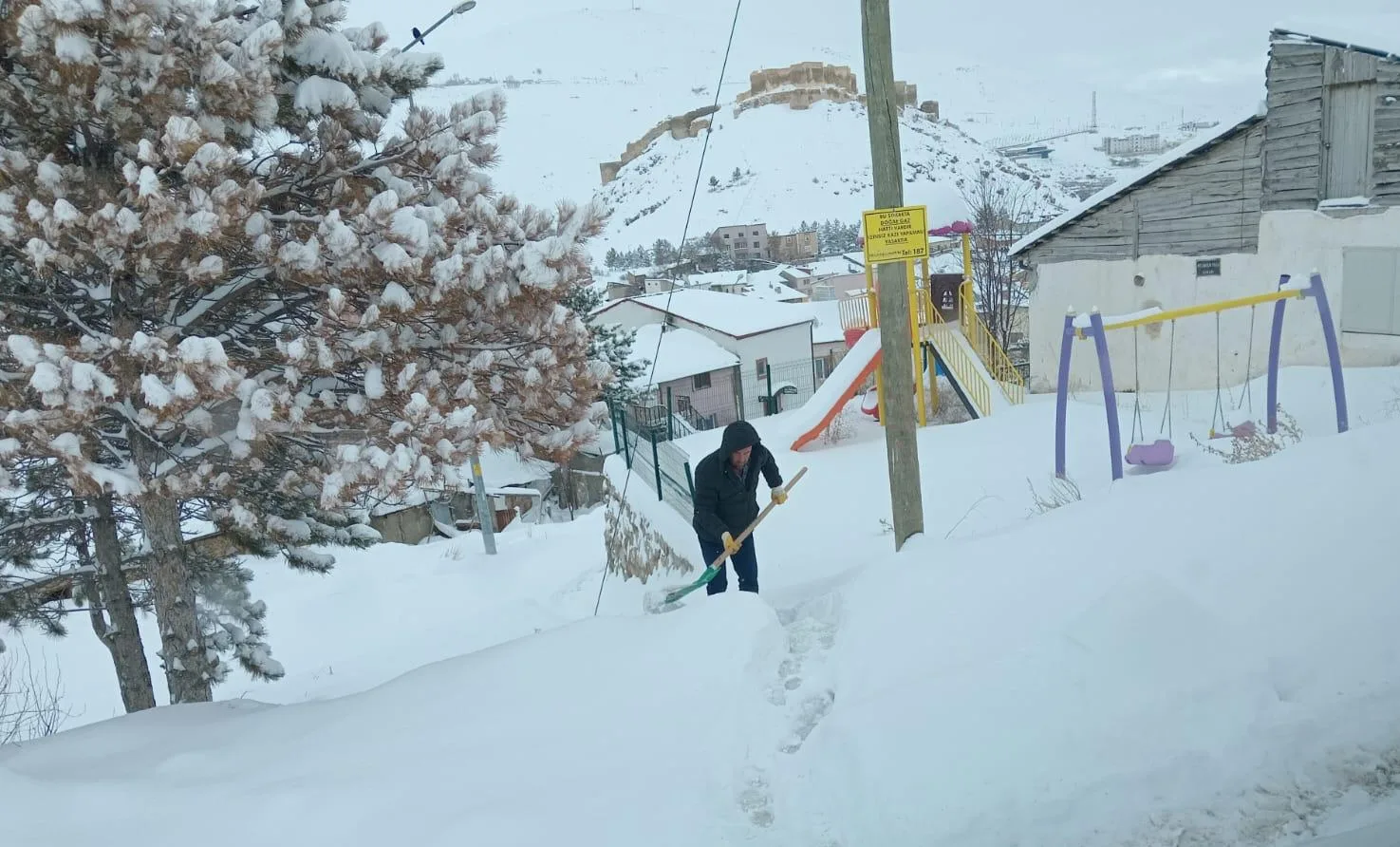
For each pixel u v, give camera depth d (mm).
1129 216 17812
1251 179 16375
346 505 8727
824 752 3795
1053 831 3195
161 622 8539
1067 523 5469
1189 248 17219
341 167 8281
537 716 4645
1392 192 14969
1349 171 15352
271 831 3824
